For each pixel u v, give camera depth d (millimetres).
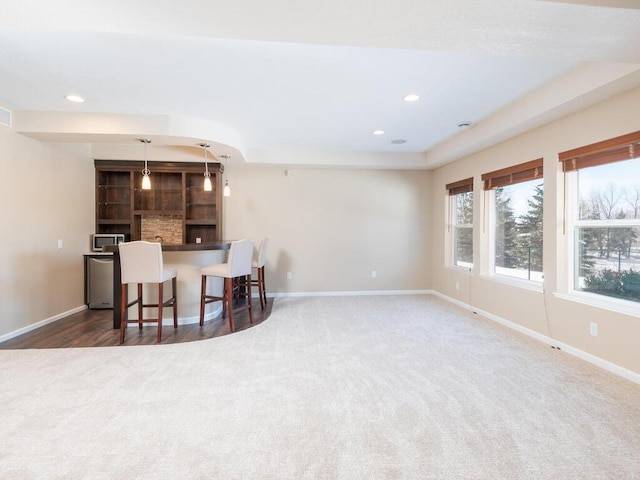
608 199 2932
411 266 6016
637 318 2523
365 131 4352
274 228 5777
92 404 2229
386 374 2684
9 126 3533
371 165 5539
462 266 5281
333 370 2758
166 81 2869
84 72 2695
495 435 1895
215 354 3111
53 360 2967
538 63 2574
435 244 5910
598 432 1917
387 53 2416
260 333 3736
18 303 3703
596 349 2859
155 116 3682
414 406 2203
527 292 3660
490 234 4543
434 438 1871
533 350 3211
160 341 3465
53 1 1497
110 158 5184
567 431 1927
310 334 3697
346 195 5887
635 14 1612
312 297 5699
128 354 3107
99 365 2855
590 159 2971
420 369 2777
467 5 1544
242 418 2070
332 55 2443
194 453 1754
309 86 2979
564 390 2412
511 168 3922
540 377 2625
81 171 4863
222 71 2686
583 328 2986
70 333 3744
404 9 1579
